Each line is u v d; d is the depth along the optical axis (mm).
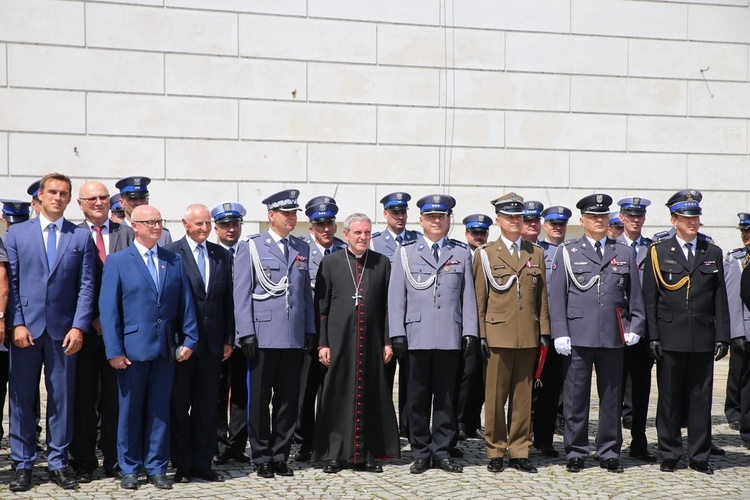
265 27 11734
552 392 7621
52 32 11109
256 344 6738
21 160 11031
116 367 6371
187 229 6902
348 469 7051
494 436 7051
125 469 6410
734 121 13234
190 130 11523
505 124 12492
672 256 7203
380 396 7125
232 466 7188
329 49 11930
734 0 13203
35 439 6441
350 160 12016
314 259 8102
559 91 12656
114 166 11297
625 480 6734
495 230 12469
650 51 12945
